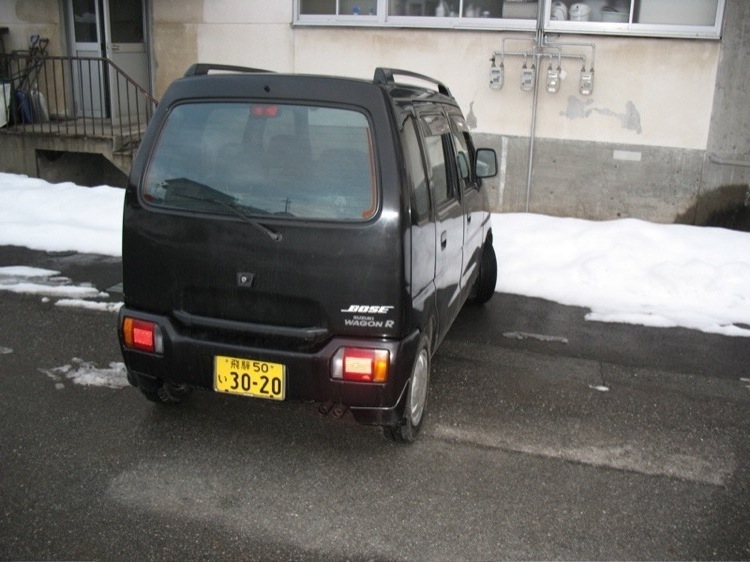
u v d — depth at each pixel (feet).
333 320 11.21
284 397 11.50
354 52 32.48
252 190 11.41
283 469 11.98
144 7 36.52
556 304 21.72
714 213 29.96
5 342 16.88
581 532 10.66
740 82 28.53
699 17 28.86
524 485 11.83
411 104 12.64
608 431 13.88
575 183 31.19
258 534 10.29
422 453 12.67
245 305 11.49
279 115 11.44
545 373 16.60
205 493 11.22
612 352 18.12
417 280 11.69
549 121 30.89
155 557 9.72
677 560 10.14
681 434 13.91
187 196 11.63
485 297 21.26
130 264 11.99
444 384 15.70
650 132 29.94
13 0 36.60
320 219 11.10
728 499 11.71
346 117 11.24
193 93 11.85
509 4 30.53
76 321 18.39
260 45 33.63
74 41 36.60
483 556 10.03
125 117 37.01
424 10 31.60
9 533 10.06
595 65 29.84
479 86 31.30
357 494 11.35
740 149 29.09
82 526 10.29
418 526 10.63
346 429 13.34
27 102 35.01
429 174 12.67
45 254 24.22
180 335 11.73
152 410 13.75
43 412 13.57
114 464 11.92
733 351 18.49
